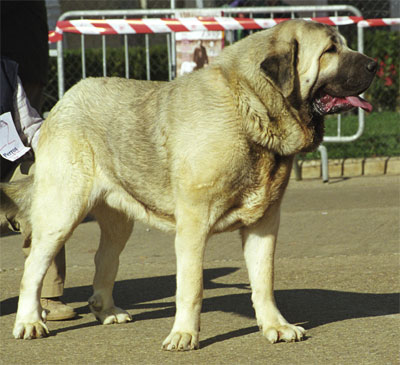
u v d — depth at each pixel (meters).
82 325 6.36
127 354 5.46
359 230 9.69
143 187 5.93
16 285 7.71
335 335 5.74
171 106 5.68
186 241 5.48
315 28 5.54
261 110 5.40
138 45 18.41
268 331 5.65
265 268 5.78
